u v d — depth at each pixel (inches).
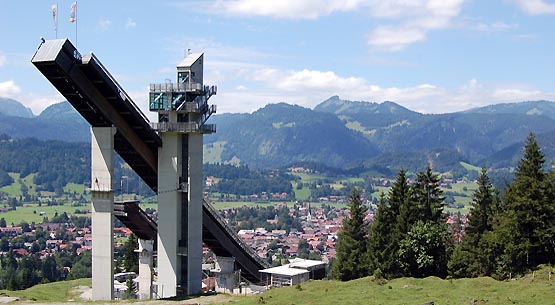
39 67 3139.8
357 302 2682.1
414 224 3969.0
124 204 4313.5
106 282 3622.0
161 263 4013.3
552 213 3366.1
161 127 3922.2
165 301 3319.4
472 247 3860.7
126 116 3656.5
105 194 3612.2
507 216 3506.4
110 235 3617.1
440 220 4328.3
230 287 4564.5
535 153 3572.8
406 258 3843.5
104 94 3444.9
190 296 3599.9
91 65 3211.1
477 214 4025.6
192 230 4018.2
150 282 4434.1
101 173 3614.7
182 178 4025.6
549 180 3457.2
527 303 2496.3
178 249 4013.3
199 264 4074.8
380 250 4136.3
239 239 4803.2
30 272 7770.7
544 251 3385.8
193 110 3932.1
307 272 4303.6
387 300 2696.9
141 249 4512.8
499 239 3476.9
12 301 3307.1
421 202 4291.3
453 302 2581.2
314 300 2810.0
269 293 3149.6
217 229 4571.9
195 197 4042.8
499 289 2864.2
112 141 3602.4
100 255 3629.4
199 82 4119.1
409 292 2876.5
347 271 4399.6
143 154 3978.8
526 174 3553.2
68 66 3157.0
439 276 3823.8
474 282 3021.7
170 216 3993.6
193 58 4077.3
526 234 3403.1
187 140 4013.3
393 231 4094.5
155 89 3986.2
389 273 3964.1
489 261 3590.1
